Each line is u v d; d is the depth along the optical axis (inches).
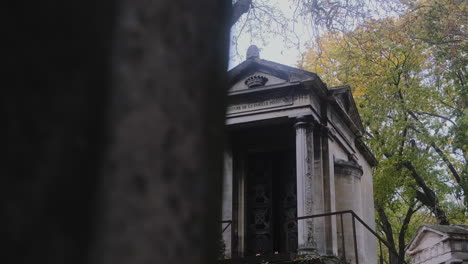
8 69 33.4
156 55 39.3
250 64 734.5
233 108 743.1
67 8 35.8
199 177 41.0
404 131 1250.6
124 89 37.1
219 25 47.2
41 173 32.8
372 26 765.3
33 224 31.7
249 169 788.0
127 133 36.4
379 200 1266.0
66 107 34.6
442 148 1255.5
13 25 33.9
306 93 708.0
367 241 907.4
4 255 30.7
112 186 34.9
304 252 634.8
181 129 40.1
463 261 908.6
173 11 41.5
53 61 34.8
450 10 996.6
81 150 34.5
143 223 35.5
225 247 688.4
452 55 1051.9
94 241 33.3
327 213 651.5
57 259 31.7
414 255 1060.5
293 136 761.6
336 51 1112.2
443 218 1254.3
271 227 746.8
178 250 37.6
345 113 806.5
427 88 1175.6
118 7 38.3
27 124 33.2
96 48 36.6
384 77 1182.9
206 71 44.1
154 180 37.0
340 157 803.4
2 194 31.5
